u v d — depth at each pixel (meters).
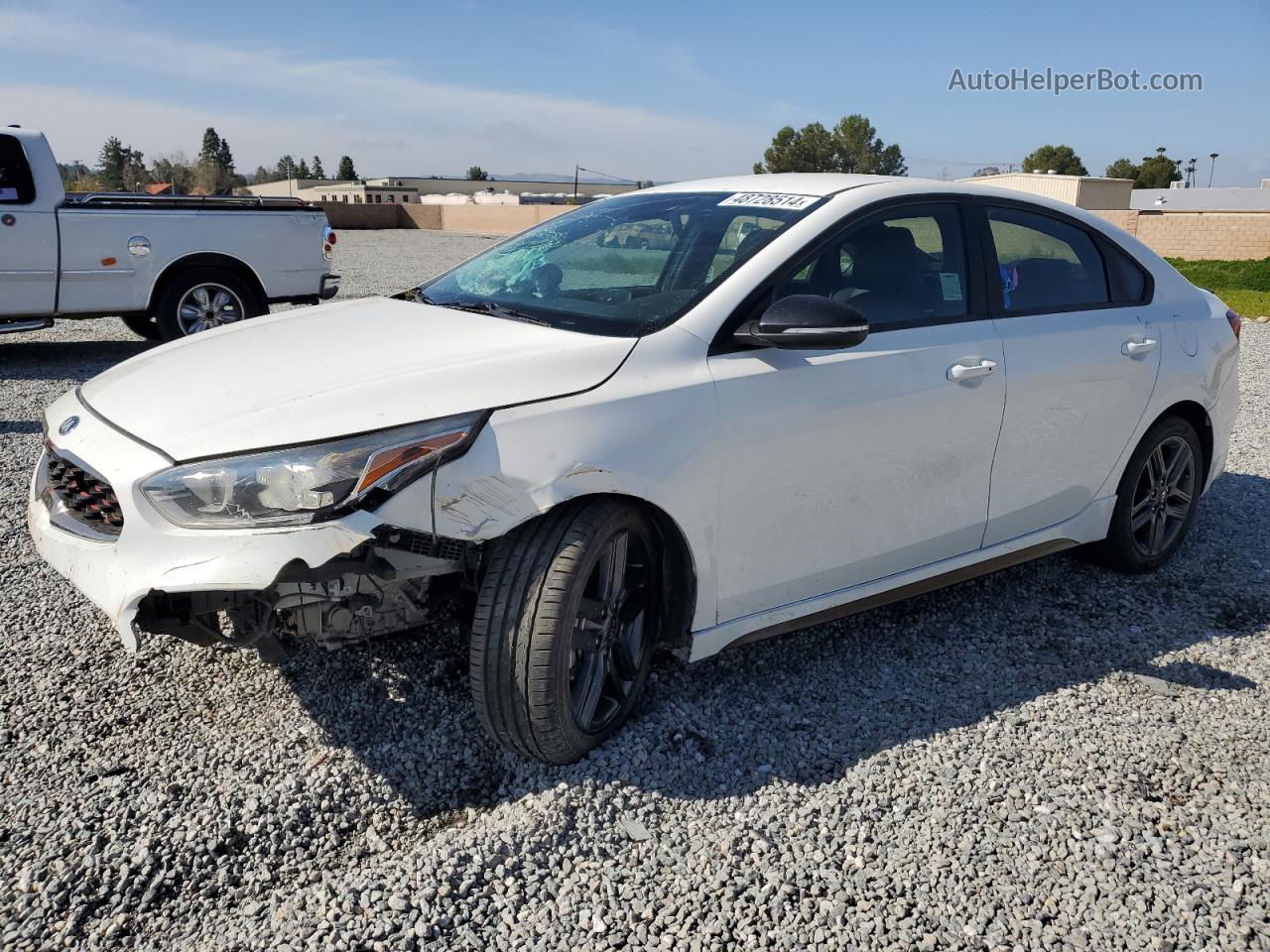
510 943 2.27
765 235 3.30
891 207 3.52
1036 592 4.29
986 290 3.71
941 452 3.50
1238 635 3.90
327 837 2.61
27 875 2.40
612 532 2.79
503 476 2.59
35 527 2.99
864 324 2.94
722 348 3.03
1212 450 4.63
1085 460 4.04
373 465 2.47
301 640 2.70
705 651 3.10
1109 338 4.02
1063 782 2.90
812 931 2.32
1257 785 2.90
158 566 2.50
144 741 2.97
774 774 2.91
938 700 3.36
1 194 8.45
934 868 2.54
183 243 9.30
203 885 2.42
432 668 3.39
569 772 2.85
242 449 2.50
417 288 3.98
